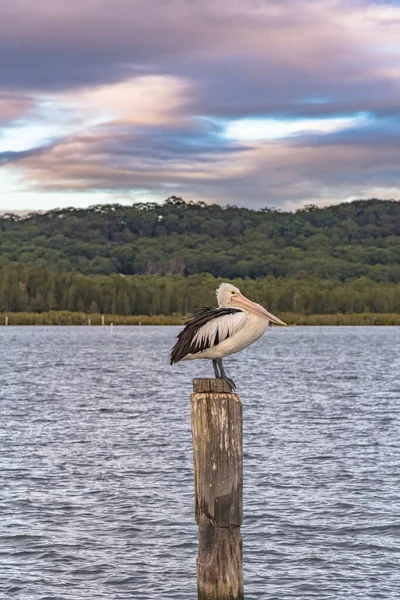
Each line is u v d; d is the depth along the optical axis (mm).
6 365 68562
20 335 143125
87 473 21516
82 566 14477
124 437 27688
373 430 29375
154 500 18672
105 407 37312
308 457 23844
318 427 30156
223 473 8953
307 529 16547
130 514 17531
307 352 92938
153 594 13312
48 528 16516
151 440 27031
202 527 9117
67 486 19969
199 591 9234
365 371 62719
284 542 15766
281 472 21672
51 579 13914
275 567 14469
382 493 19359
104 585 13680
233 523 9062
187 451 24859
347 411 35500
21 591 13422
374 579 13922
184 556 15000
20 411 35469
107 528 16562
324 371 62781
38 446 25688
